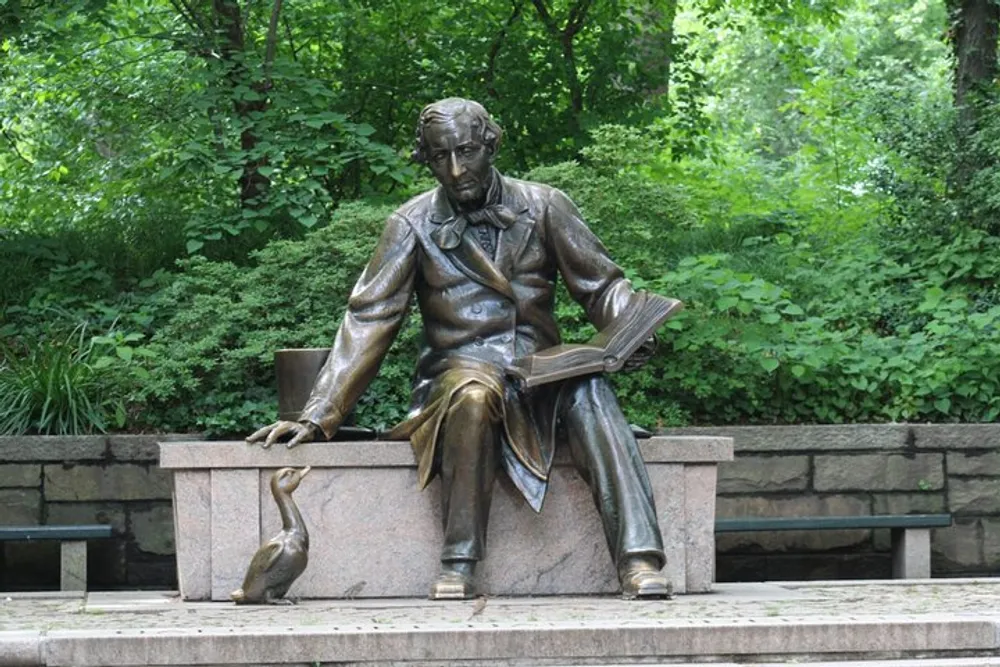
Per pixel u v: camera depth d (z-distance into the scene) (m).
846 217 19.75
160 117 19.47
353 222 16.23
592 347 11.10
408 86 20.98
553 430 11.10
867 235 19.17
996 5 19.52
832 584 12.53
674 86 25.66
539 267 11.71
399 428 11.36
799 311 15.88
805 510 14.95
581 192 16.33
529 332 11.64
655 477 11.42
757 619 8.49
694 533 11.44
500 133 11.66
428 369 11.64
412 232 11.71
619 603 10.24
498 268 11.58
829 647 8.16
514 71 20.91
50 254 17.84
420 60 21.05
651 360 15.73
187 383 15.19
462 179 11.41
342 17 20.70
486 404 10.88
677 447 11.41
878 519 13.98
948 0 19.86
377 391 15.56
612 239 16.34
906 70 23.20
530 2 21.12
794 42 24.95
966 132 18.75
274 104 18.22
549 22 20.77
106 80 20.05
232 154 17.81
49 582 14.29
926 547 14.11
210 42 18.72
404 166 17.98
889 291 17.97
